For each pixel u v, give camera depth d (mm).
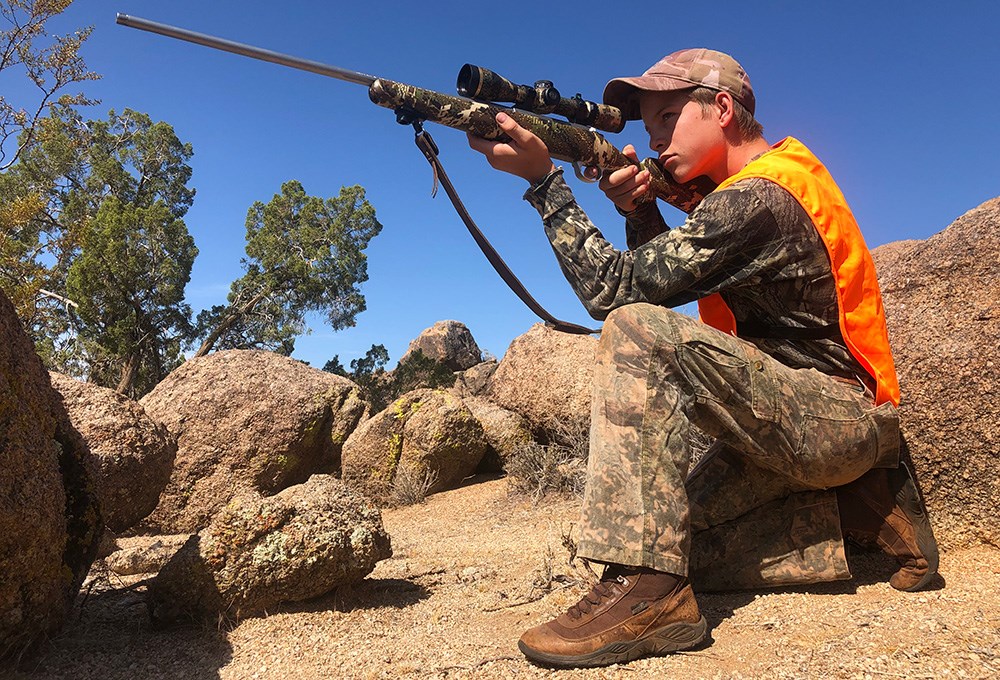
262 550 2787
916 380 2701
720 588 2371
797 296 2199
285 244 27375
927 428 2646
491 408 9109
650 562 1875
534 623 2393
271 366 8719
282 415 8242
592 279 2170
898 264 3166
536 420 8500
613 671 1831
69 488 2746
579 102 2414
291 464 8227
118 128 27578
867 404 2176
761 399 2002
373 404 16516
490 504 7250
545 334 8969
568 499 6801
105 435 4762
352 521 3012
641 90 2502
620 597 1886
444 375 15508
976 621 1911
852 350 2156
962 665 1653
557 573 3082
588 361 8281
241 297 26875
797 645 1896
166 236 23391
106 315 22406
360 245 28297
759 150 2451
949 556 2549
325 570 2879
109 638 2621
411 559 4203
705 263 2055
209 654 2453
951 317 2748
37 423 2439
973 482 2549
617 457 1927
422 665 2074
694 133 2393
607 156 2354
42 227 21812
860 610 2096
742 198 2061
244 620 2779
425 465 8352
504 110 2189
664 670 1803
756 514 2367
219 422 8070
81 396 4926
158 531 7621
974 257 2770
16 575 2277
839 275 2146
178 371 8523
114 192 25875
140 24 2092
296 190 27875
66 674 2260
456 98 2168
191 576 2730
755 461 2176
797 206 2109
